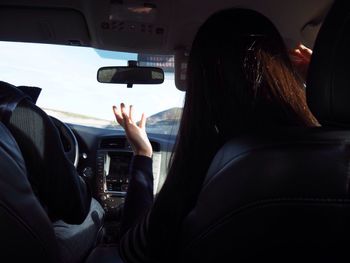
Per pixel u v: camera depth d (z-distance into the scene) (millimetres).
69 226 2332
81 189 2025
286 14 3021
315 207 958
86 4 2828
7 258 1448
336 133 1004
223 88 1346
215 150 1348
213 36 1371
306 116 1319
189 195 1352
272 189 1000
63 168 1829
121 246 1553
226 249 1098
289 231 991
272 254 1036
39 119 1733
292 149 997
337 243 959
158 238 1390
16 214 1417
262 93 1321
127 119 1971
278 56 1372
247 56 1344
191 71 1403
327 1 2840
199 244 1171
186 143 1384
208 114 1358
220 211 1098
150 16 2902
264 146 1033
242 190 1044
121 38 3199
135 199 1729
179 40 3172
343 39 1000
